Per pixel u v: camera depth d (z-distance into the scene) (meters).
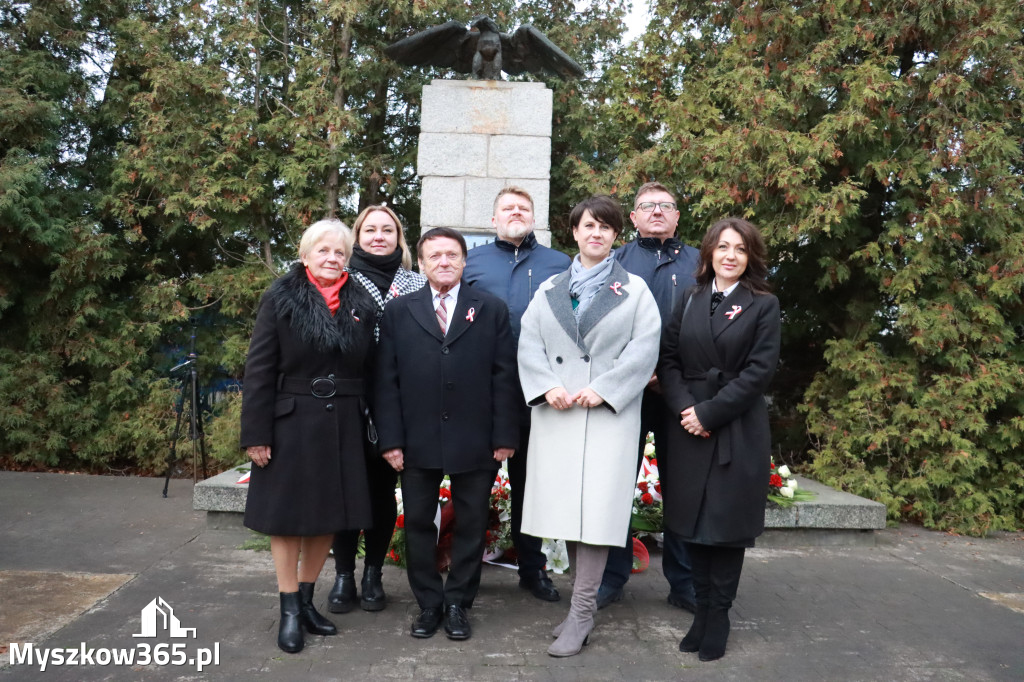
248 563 4.11
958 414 5.66
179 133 7.37
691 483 2.93
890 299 6.60
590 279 3.20
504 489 4.24
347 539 3.42
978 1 5.90
